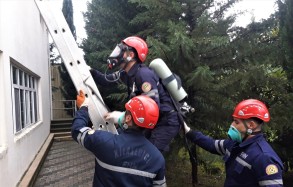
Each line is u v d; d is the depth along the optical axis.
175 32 6.34
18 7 7.93
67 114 19.39
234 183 2.83
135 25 9.93
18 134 7.73
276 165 2.65
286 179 8.91
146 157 2.39
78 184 7.91
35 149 10.12
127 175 2.33
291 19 7.09
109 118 2.60
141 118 2.36
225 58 7.51
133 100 2.43
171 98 3.00
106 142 2.35
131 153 2.36
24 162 7.96
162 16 7.68
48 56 15.91
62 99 19.97
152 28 8.66
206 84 6.90
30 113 10.49
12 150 6.62
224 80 7.15
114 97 8.95
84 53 12.76
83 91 2.66
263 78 7.06
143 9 10.14
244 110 2.78
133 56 2.81
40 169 9.34
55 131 15.77
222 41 6.59
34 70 10.64
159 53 6.63
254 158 2.70
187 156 9.18
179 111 3.01
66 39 2.65
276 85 7.30
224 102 7.34
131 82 2.85
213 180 9.21
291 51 7.12
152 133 2.97
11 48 6.96
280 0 7.58
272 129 7.40
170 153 7.58
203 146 3.29
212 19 7.57
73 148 12.80
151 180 2.40
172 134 2.97
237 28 7.61
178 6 7.16
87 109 2.61
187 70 7.17
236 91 7.44
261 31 7.37
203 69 6.37
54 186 7.75
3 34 6.27
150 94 2.70
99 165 2.40
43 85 13.41
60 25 2.66
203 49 7.13
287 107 7.27
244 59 7.38
